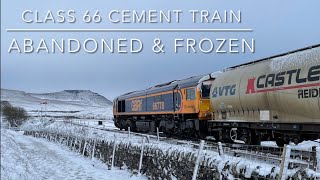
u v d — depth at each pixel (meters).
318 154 8.22
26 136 56.91
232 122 19.14
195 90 24.33
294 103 14.33
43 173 16.28
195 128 24.52
